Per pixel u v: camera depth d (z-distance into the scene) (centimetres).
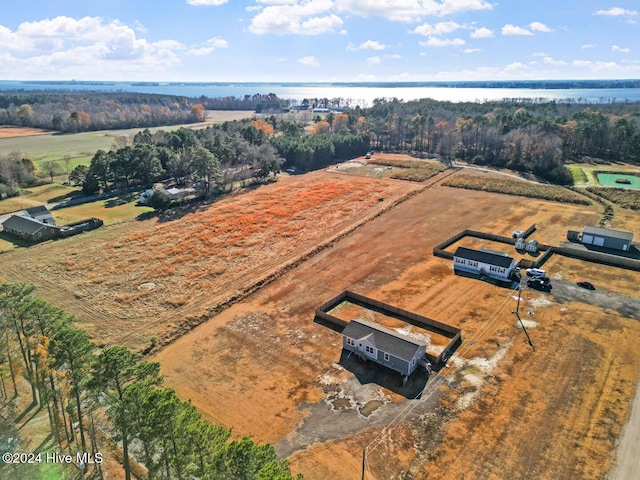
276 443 2662
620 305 4075
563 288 4416
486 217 6619
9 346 3139
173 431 1947
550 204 7200
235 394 3089
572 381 3100
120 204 7731
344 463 2514
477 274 4775
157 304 4316
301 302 4309
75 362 2373
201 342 3722
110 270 5062
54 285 4719
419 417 2831
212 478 1752
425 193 7988
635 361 3291
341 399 3014
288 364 3397
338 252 5456
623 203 7069
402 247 5553
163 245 5769
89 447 2631
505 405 2902
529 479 2366
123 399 2116
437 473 2425
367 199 7606
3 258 5412
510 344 3541
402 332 3766
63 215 7119
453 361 3362
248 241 5844
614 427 2692
